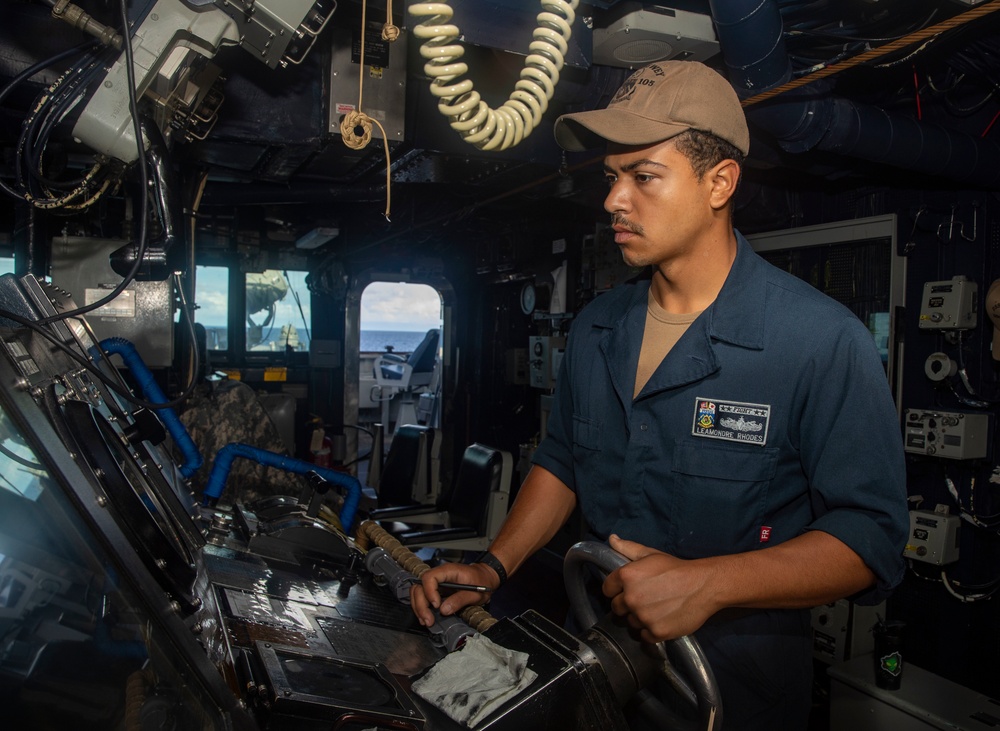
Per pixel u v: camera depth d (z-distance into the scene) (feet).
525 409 20.31
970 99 10.06
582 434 4.54
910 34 6.22
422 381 32.04
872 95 10.41
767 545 3.94
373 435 19.53
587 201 13.62
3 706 2.27
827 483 3.58
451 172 10.71
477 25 6.29
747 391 3.84
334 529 6.32
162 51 4.55
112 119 4.50
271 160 8.79
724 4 6.19
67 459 2.44
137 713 2.48
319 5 5.09
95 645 2.47
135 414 4.66
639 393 4.14
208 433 10.86
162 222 5.24
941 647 10.89
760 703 3.95
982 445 10.36
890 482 3.49
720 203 3.79
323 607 4.45
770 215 12.81
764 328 3.84
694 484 3.92
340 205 19.77
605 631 3.31
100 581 2.52
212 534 5.71
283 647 3.38
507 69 7.94
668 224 3.66
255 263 19.89
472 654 3.36
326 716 2.82
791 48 7.59
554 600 15.10
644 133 3.46
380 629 4.27
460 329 23.00
